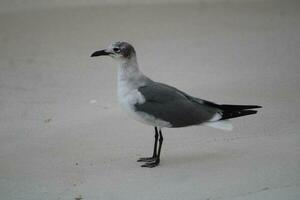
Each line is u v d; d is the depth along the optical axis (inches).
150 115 462.0
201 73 733.9
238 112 469.1
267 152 476.4
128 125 567.5
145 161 476.1
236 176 428.8
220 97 632.4
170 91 470.3
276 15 1051.9
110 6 1143.0
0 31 975.0
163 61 794.2
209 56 812.0
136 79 473.1
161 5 1151.0
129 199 399.2
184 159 474.3
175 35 927.7
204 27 974.4
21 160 487.5
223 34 927.7
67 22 1026.7
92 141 527.2
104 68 780.6
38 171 462.3
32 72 764.6
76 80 729.6
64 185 431.5
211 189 406.9
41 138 540.1
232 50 838.5
